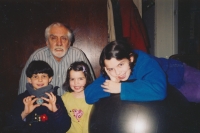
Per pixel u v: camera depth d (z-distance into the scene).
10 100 1.87
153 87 0.82
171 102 0.82
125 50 0.88
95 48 1.87
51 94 1.12
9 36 1.83
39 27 1.84
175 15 2.28
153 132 0.74
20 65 1.86
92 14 1.85
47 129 1.13
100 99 0.91
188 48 2.33
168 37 2.32
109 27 1.79
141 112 0.76
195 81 1.25
